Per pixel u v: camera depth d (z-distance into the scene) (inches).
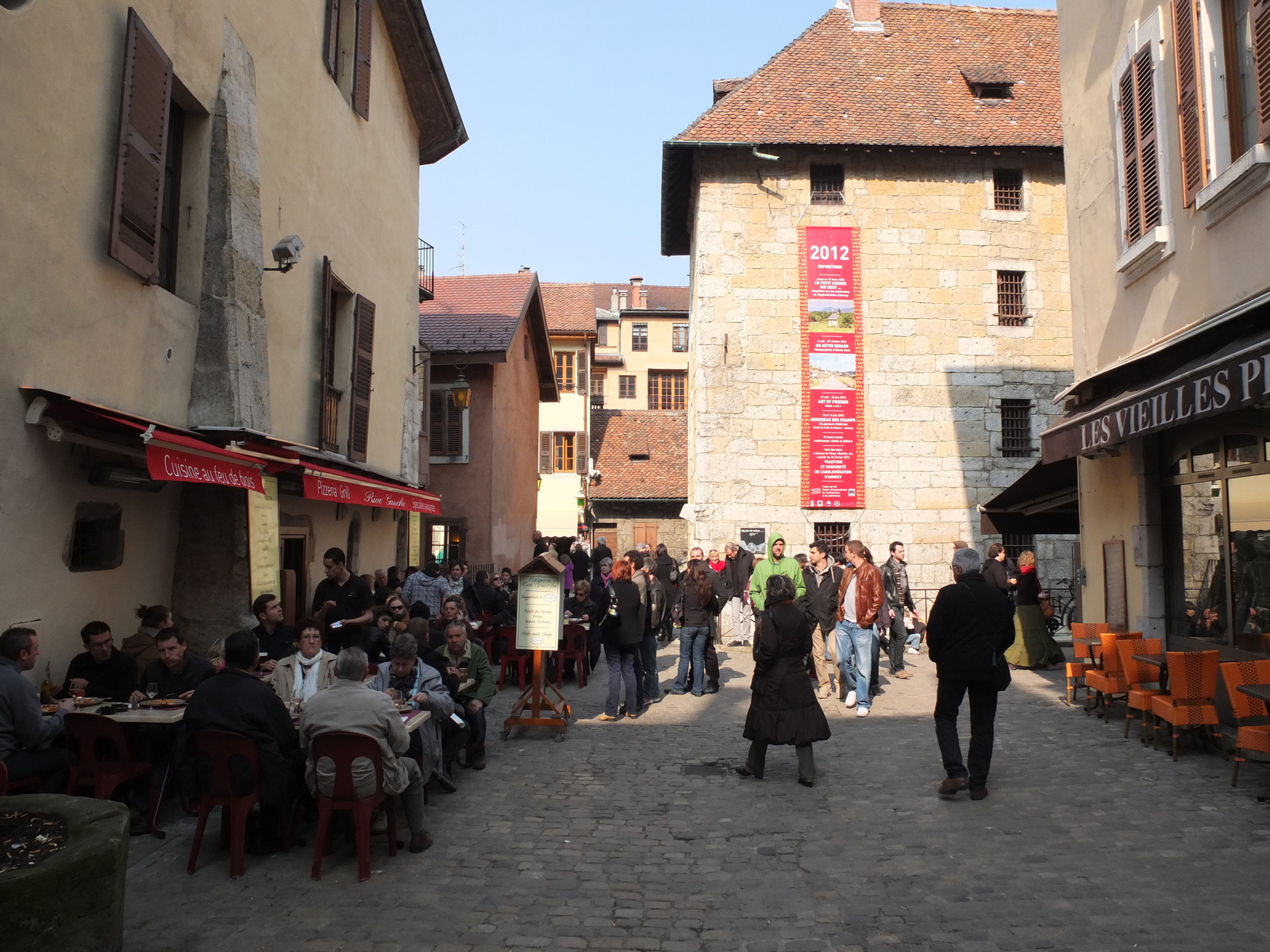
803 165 796.0
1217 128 321.1
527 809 265.9
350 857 225.0
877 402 786.8
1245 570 321.4
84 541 283.7
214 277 340.5
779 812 261.7
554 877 210.8
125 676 265.7
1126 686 362.0
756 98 823.7
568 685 512.4
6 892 128.8
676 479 1421.0
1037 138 792.9
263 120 387.9
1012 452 789.9
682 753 338.0
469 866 218.8
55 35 247.6
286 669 280.2
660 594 458.6
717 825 249.9
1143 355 341.4
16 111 232.5
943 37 921.5
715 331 784.9
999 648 271.6
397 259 615.2
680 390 2094.0
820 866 216.7
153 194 298.2
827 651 469.1
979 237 800.3
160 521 321.7
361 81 522.9
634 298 2176.4
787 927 182.4
